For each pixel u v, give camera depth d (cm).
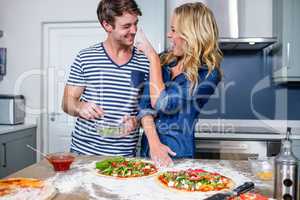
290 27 284
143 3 280
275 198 97
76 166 141
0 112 328
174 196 104
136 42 158
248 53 333
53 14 349
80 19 346
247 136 269
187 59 145
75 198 103
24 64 356
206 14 145
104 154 164
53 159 133
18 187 107
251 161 129
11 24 355
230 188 109
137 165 136
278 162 96
